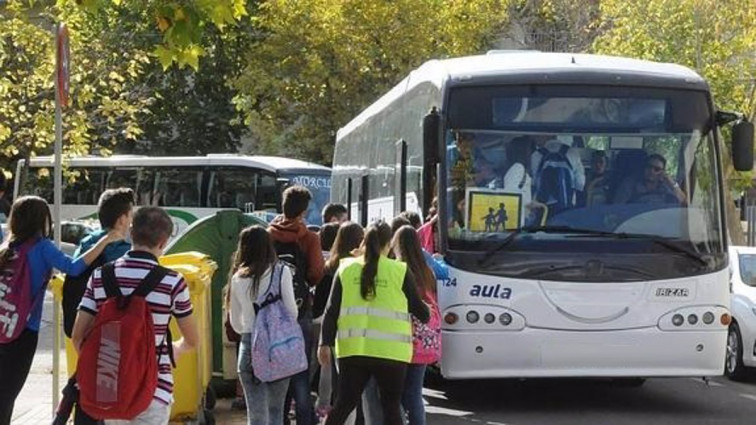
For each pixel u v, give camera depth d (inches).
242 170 1421.0
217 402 513.0
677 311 486.6
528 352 481.1
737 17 1082.7
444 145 494.9
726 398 558.9
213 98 1947.6
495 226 489.4
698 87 504.1
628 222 490.3
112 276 273.7
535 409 524.4
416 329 388.2
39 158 1460.4
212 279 505.4
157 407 270.8
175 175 1464.1
